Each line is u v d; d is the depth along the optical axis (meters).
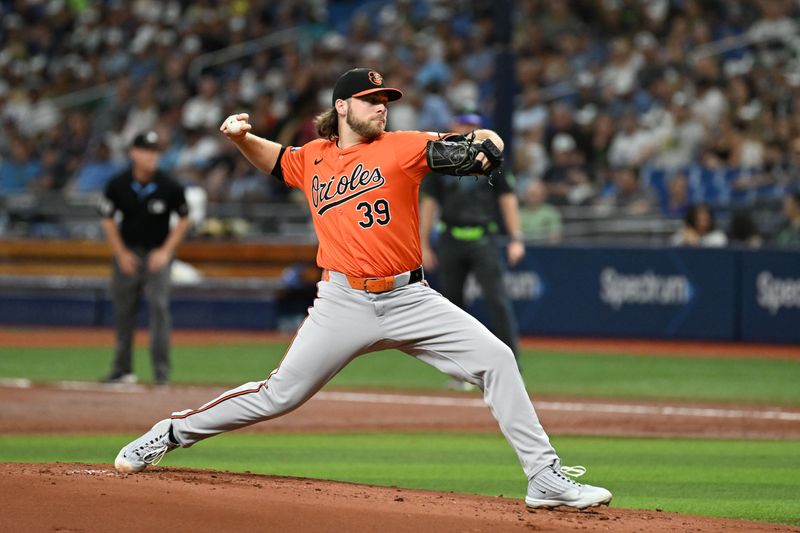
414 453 29.20
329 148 20.14
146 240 41.38
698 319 59.03
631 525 18.39
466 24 85.81
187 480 20.34
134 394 39.38
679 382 45.31
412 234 19.66
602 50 79.25
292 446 30.20
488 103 75.94
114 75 92.19
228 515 17.42
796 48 73.81
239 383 42.97
